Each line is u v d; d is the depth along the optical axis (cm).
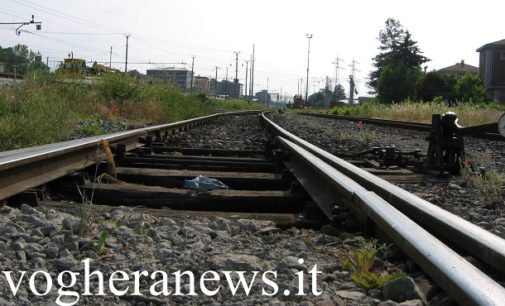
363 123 2533
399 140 1379
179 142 1175
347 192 406
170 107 1984
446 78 6625
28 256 314
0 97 1008
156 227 406
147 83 2052
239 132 1595
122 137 828
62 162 585
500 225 439
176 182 646
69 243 331
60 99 1294
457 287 221
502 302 191
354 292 276
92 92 1691
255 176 664
